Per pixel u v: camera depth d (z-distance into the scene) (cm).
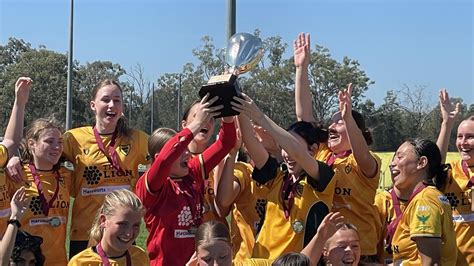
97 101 675
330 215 517
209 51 5284
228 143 566
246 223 604
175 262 540
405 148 579
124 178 674
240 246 604
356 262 529
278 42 5197
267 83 5178
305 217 550
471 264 632
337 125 605
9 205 629
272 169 566
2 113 4991
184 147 520
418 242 548
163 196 543
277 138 525
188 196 551
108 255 495
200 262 482
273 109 5175
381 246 611
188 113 592
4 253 531
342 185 588
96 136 678
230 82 504
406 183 580
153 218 544
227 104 513
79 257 494
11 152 632
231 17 862
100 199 665
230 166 585
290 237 551
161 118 5512
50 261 633
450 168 654
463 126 647
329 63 5128
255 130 602
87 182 667
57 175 649
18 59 5634
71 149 676
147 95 5303
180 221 544
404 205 593
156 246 542
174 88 5712
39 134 632
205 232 485
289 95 5169
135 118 5225
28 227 625
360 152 572
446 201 563
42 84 5109
